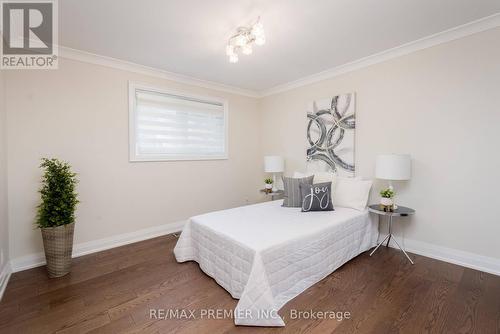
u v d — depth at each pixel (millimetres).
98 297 1903
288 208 2926
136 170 3166
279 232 2035
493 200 2178
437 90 2455
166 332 1535
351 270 2314
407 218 2732
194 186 3756
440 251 2498
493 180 2172
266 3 1869
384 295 1902
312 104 3625
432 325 1570
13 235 2355
